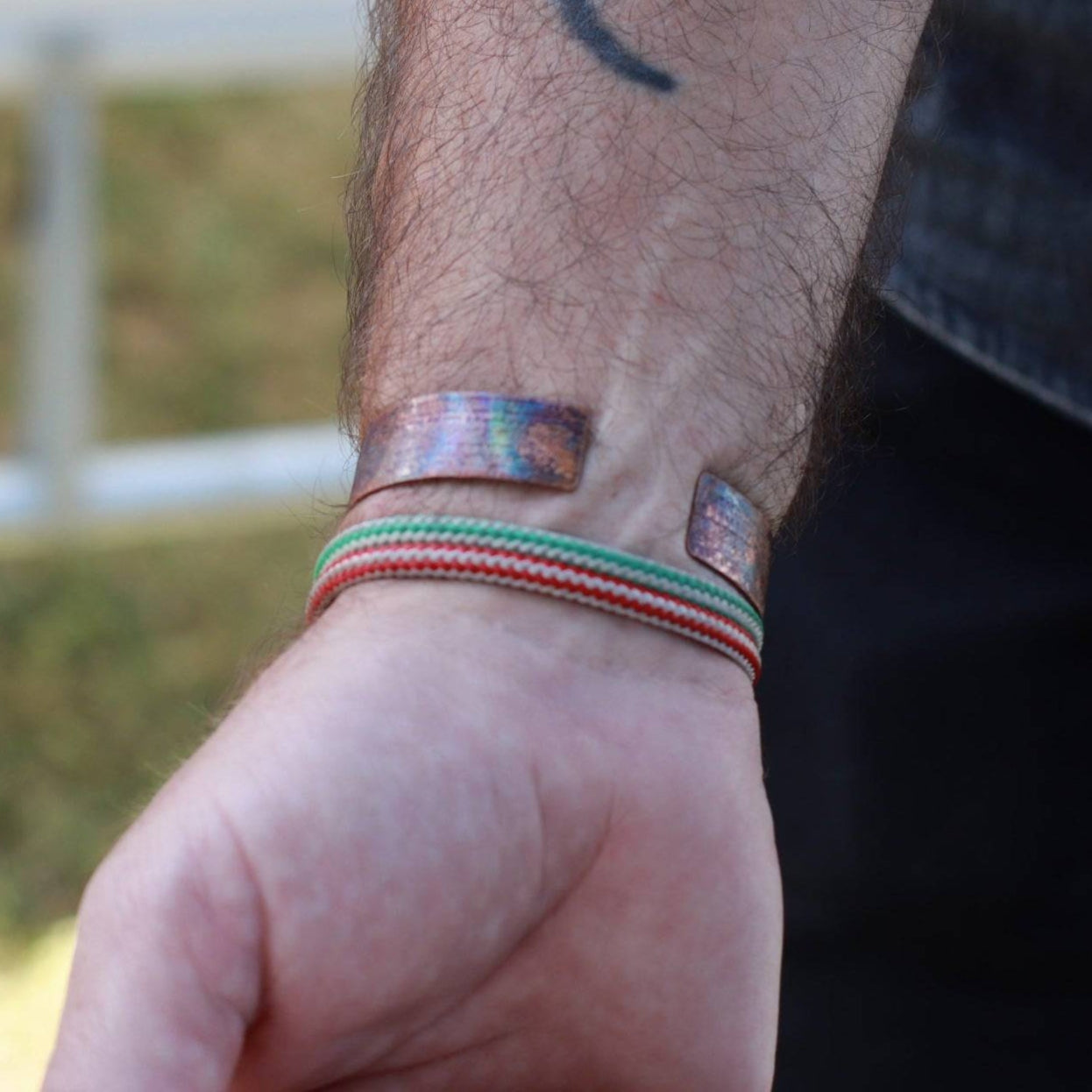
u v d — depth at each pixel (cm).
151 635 178
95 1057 65
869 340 74
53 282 157
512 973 67
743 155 67
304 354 224
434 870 65
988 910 81
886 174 70
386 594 67
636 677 67
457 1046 67
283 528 196
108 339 223
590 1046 68
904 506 80
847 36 68
